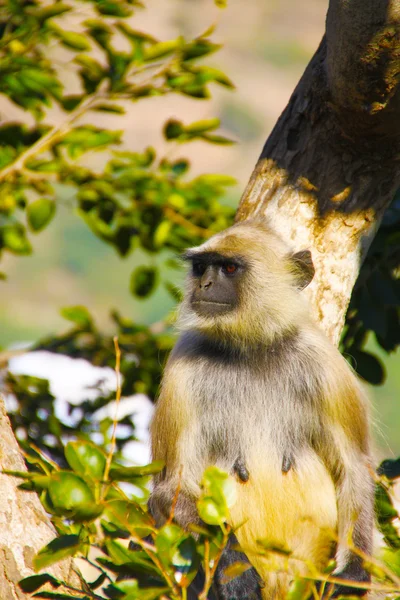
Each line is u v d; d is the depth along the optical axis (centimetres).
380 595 912
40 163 1197
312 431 940
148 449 1000
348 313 1173
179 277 1235
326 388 931
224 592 841
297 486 905
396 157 941
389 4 788
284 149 995
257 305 970
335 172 961
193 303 994
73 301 5672
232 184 1293
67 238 6066
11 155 1238
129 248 1308
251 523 891
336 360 945
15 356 1231
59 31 1147
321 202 968
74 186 1251
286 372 962
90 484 610
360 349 1177
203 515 625
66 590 677
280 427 947
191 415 959
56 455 1129
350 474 906
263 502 901
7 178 1216
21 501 702
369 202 965
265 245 990
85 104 1197
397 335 1177
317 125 959
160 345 1262
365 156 945
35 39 1151
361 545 881
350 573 860
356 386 951
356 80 836
